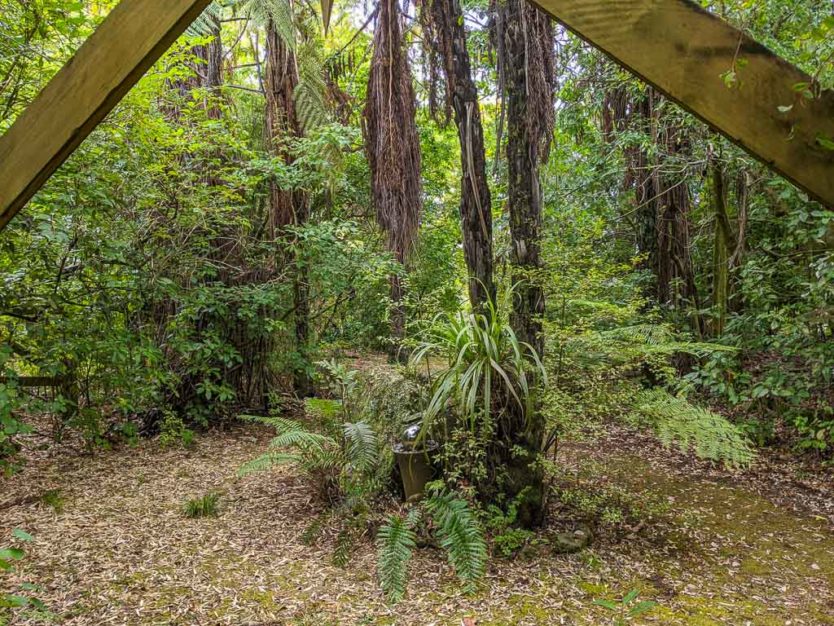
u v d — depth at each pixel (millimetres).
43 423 4613
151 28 909
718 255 5336
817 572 2500
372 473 2951
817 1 3506
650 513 2918
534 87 2832
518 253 2891
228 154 5133
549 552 2596
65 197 3371
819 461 3984
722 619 2107
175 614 2090
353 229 5695
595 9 729
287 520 2996
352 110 6031
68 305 3854
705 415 2812
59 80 976
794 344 4117
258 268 5367
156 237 4566
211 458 4152
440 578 2387
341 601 2211
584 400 2799
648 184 6059
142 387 4242
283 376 5766
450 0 2916
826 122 658
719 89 685
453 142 8078
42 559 2461
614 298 4543
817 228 3873
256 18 4012
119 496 3311
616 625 2057
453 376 2666
